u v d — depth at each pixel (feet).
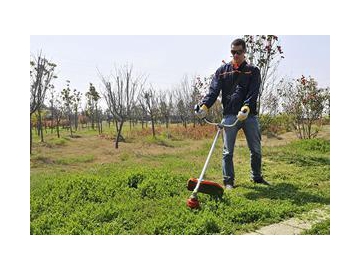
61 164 28.19
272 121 49.21
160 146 39.29
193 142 42.88
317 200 18.10
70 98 56.24
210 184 16.87
